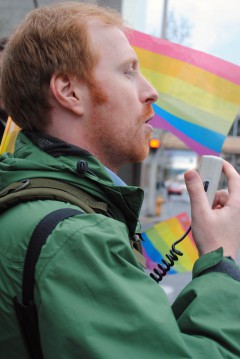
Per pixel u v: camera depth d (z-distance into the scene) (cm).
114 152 115
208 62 210
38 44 110
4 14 738
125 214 110
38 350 85
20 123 118
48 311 79
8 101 118
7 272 87
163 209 2162
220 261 94
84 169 102
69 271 81
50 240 84
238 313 86
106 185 104
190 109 209
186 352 78
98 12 115
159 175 2389
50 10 115
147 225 1480
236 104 206
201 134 206
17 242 87
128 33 128
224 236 99
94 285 80
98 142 113
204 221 100
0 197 97
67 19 110
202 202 102
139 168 430
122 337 78
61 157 104
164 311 82
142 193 105
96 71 109
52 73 108
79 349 77
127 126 113
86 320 78
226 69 208
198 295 87
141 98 117
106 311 79
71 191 99
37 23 112
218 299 87
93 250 83
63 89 109
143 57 211
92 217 89
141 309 80
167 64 211
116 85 111
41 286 81
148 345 78
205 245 99
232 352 82
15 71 114
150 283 86
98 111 110
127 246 87
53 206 92
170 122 209
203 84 209
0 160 120
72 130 111
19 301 85
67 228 85
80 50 108
